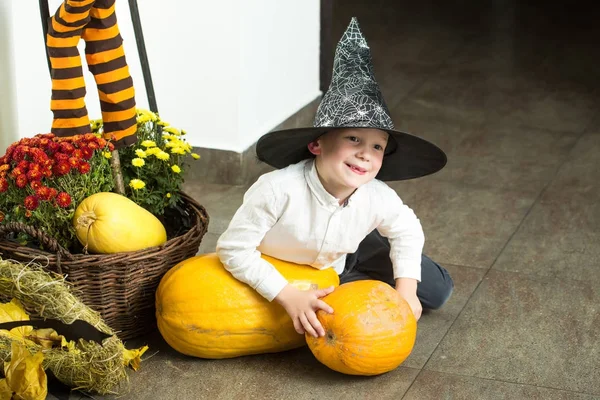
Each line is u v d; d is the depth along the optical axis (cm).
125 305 245
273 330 239
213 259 244
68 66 249
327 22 423
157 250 243
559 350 252
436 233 325
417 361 246
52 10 303
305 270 246
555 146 400
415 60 507
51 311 226
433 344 254
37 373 213
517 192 357
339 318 228
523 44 532
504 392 233
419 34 549
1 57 288
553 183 365
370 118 224
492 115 434
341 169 226
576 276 293
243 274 235
